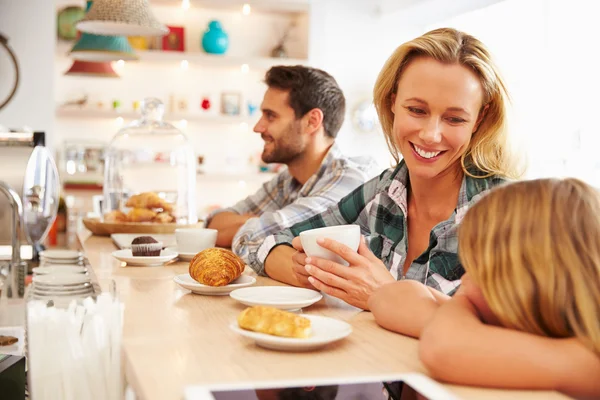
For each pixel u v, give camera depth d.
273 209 2.56
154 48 6.02
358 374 0.76
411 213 1.50
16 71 4.87
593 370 0.71
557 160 4.75
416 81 1.32
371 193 1.56
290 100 2.36
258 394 0.62
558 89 4.80
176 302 1.19
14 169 2.55
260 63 6.09
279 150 2.39
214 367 0.77
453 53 1.30
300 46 6.36
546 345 0.72
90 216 3.49
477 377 0.72
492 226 0.79
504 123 1.38
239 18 6.30
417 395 0.63
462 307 0.80
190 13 6.15
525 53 5.15
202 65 6.15
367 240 1.54
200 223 2.74
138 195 2.58
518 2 5.27
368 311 1.14
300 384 0.65
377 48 6.59
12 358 1.22
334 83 2.40
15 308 1.58
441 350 0.73
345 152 6.57
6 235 2.52
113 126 6.02
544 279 0.74
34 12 5.55
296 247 1.31
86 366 0.88
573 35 4.71
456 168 1.42
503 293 0.76
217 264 1.25
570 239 0.75
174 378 0.73
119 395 0.88
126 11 2.96
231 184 6.36
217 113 6.23
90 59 4.47
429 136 1.31
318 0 6.16
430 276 1.36
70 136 5.94
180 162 2.75
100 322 0.88
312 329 0.92
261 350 0.86
